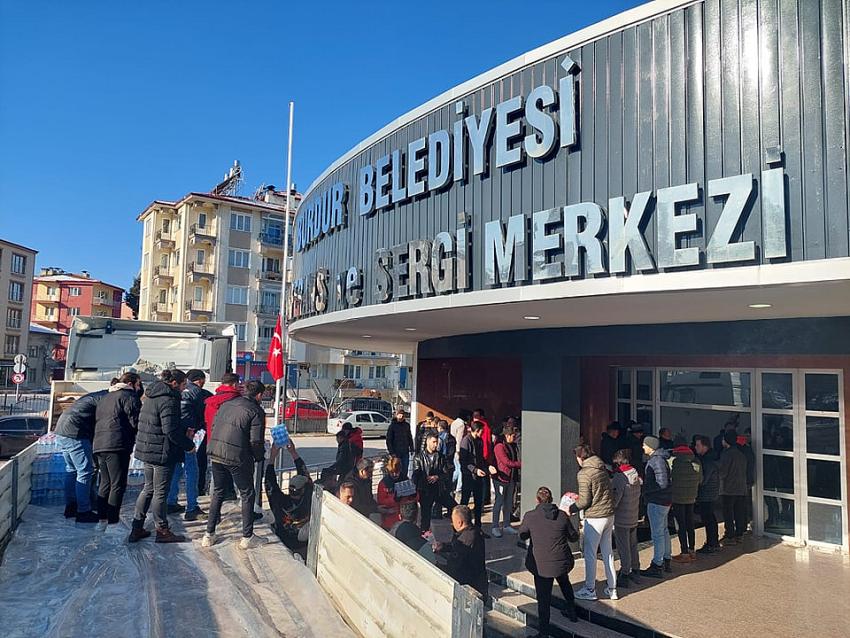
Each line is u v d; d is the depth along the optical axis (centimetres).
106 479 685
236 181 4781
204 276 4219
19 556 559
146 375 1123
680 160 558
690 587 689
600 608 626
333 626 465
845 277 468
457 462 1035
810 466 856
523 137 686
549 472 893
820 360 851
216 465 623
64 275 7575
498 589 720
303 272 1295
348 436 949
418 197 834
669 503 728
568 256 621
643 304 655
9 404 3266
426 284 787
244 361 4156
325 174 1138
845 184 478
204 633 432
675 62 569
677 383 1006
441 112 801
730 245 517
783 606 633
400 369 4781
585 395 1027
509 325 923
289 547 709
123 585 505
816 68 498
